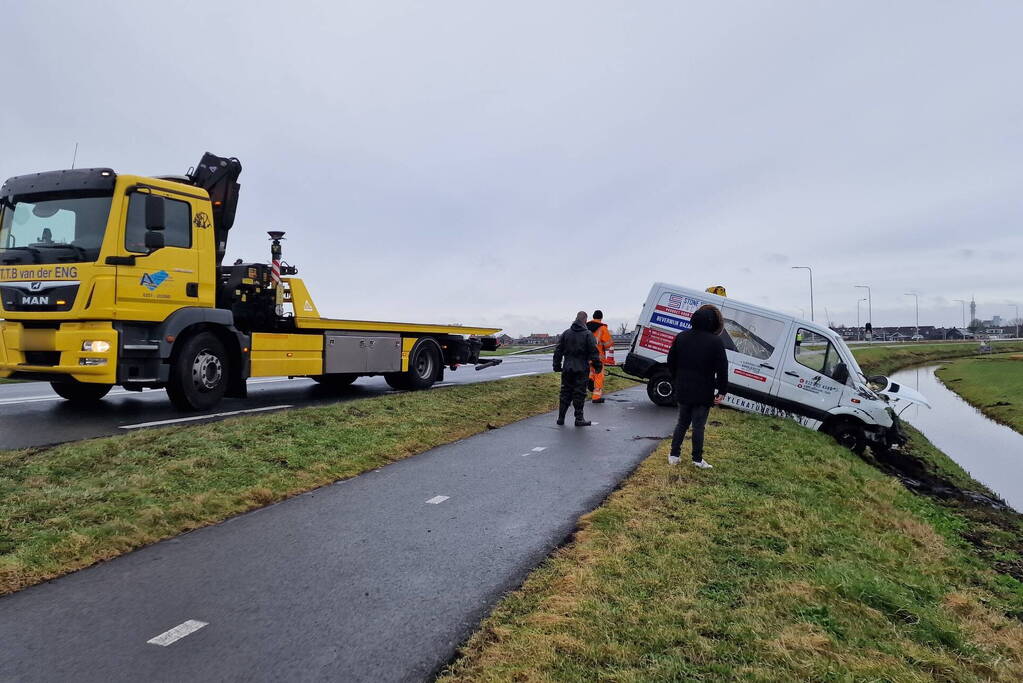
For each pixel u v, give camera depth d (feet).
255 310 35.29
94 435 23.88
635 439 29.94
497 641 10.67
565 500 19.19
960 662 11.18
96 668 9.77
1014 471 47.26
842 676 9.64
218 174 34.53
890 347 250.37
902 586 14.83
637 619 11.35
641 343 44.11
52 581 12.93
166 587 12.75
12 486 17.04
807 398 40.45
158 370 28.99
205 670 9.75
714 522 17.40
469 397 40.06
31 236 28.32
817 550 16.30
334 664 9.98
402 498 19.25
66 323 27.43
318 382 47.78
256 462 21.21
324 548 15.01
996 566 21.59
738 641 10.73
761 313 41.86
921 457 46.11
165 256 29.22
